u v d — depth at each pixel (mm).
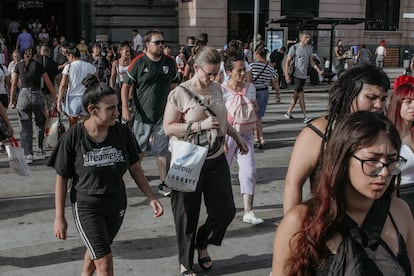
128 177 7285
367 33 27359
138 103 6383
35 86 7965
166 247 5020
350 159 1835
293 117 12266
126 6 24188
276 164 8062
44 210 6023
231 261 4730
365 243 1859
